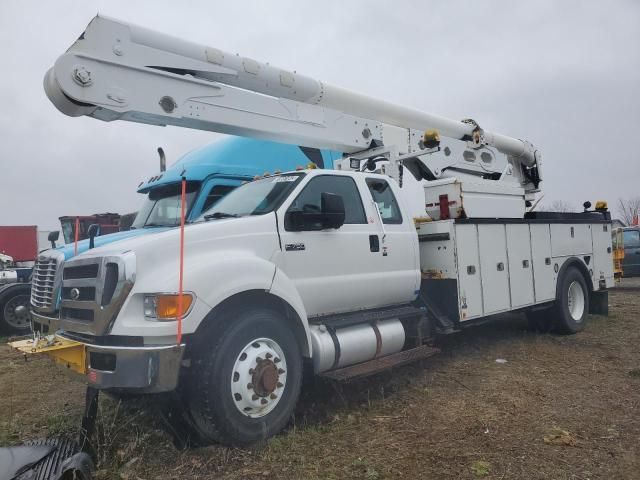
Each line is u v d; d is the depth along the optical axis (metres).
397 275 5.48
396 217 5.75
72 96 4.39
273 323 4.05
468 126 8.24
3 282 11.16
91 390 3.66
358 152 6.96
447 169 7.77
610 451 3.62
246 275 3.96
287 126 5.90
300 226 4.62
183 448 3.80
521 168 9.60
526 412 4.45
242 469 3.49
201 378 3.64
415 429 4.14
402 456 3.63
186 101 5.08
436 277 6.12
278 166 8.52
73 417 4.65
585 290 8.24
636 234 16.00
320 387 5.23
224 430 3.65
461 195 6.23
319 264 4.71
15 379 6.36
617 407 4.51
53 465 3.08
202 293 3.67
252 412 3.84
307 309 4.65
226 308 3.98
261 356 3.88
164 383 3.42
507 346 7.05
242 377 3.77
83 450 3.48
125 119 4.97
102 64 4.57
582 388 5.07
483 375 5.65
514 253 6.93
